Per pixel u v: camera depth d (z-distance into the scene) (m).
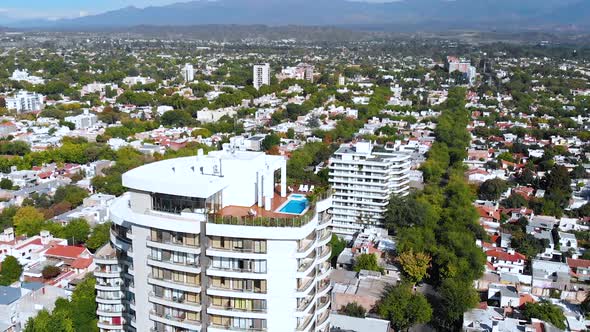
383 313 173.88
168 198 100.44
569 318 170.88
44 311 158.50
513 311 175.62
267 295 98.00
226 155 112.75
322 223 108.81
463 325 164.38
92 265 198.62
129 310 116.00
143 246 101.50
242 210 104.38
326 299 115.06
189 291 99.38
